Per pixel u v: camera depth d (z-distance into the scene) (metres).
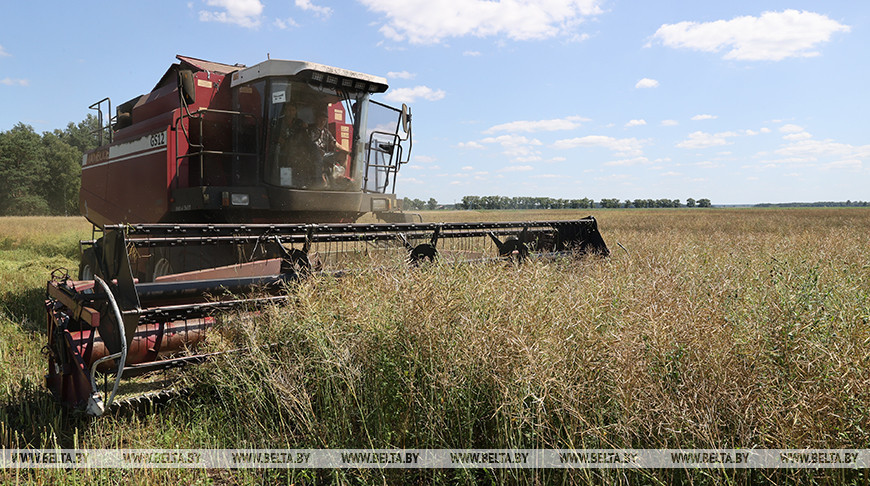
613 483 2.88
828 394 2.77
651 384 2.95
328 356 3.76
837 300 3.86
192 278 5.14
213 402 4.45
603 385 3.17
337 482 3.28
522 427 3.28
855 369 2.80
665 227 29.41
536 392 3.10
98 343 4.37
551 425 3.21
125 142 8.81
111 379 4.49
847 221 35.78
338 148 7.86
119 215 9.01
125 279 4.09
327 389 3.84
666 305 3.73
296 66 7.20
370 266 4.91
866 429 2.72
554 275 4.82
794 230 24.66
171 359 4.29
